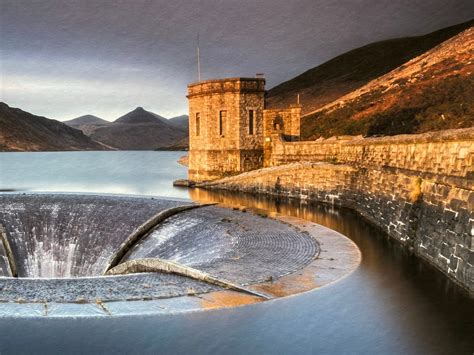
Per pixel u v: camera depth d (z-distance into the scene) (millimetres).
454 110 56031
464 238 15375
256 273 16703
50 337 11805
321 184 36469
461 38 82875
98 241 31953
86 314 13117
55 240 33094
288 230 24516
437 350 11125
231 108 45844
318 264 17938
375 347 11289
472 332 12055
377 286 15375
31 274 31562
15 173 85938
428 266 17781
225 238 23719
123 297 14492
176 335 11852
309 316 12961
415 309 13445
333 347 11289
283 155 43562
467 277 14891
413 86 71750
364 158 32219
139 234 29688
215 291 14961
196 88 47969
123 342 11516
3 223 33656
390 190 24891
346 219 28562
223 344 11391
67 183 62844
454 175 17078
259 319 12734
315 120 81750
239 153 46125
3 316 13078
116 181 64062
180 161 118312
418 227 20219
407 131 56688
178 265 17422
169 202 34969
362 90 89562
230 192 43031
